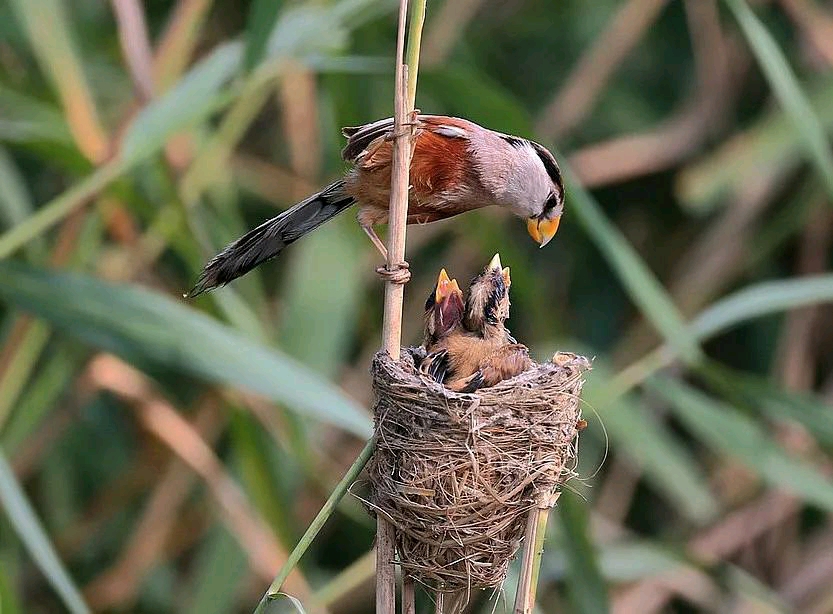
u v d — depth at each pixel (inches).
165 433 461.4
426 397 267.9
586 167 553.6
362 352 558.6
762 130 505.7
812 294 390.3
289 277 517.3
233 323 406.3
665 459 466.0
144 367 362.3
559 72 603.2
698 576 514.0
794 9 531.8
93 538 565.9
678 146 563.5
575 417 286.7
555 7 606.2
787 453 411.2
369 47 434.3
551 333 497.7
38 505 558.3
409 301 566.6
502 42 609.3
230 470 523.5
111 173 362.3
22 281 357.7
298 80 495.8
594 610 356.2
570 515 352.8
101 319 357.7
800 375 566.6
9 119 442.3
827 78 522.3
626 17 548.4
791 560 547.8
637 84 613.6
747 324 586.2
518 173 340.8
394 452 271.3
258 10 351.9
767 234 552.4
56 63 409.1
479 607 380.8
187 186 442.3
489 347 322.0
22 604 514.6
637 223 606.2
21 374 433.7
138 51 384.8
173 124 362.9
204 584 476.7
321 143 518.0
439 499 267.9
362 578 368.5
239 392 419.8
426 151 322.0
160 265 541.0
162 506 511.5
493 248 466.6
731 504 559.2
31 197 553.9
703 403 406.9
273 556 457.7
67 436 547.2
